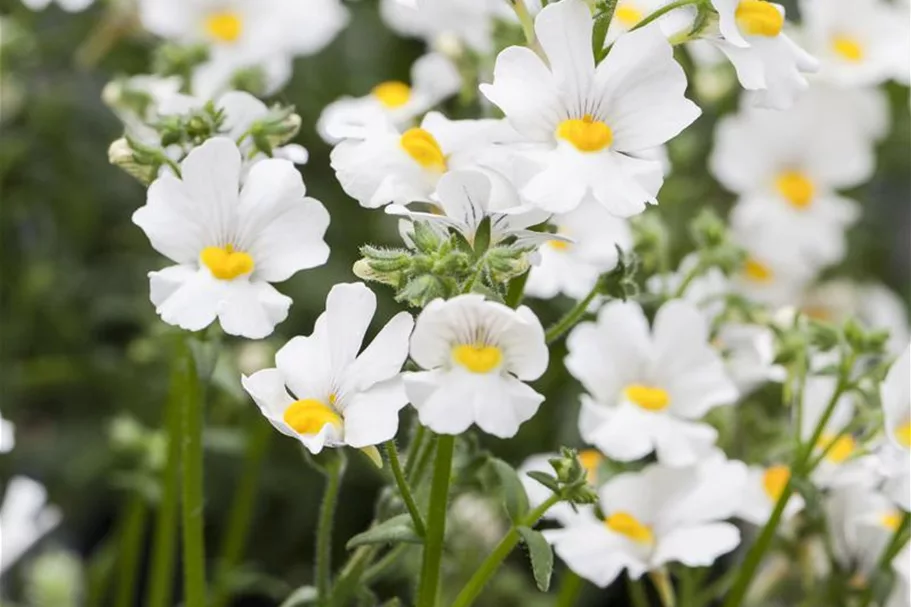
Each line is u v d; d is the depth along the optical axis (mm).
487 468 430
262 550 590
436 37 546
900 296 703
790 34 562
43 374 616
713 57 559
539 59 401
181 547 555
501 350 394
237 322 409
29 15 627
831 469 472
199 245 414
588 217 459
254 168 415
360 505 585
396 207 397
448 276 396
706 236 488
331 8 562
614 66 400
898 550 452
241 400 461
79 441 614
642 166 398
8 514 486
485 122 419
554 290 456
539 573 407
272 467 586
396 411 398
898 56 554
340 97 646
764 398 547
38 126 632
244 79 500
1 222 637
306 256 415
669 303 461
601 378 461
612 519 451
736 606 456
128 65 643
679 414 461
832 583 463
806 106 567
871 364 512
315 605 437
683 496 452
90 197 640
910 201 717
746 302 485
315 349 402
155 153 430
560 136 399
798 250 567
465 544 524
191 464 443
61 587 519
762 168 571
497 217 401
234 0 554
